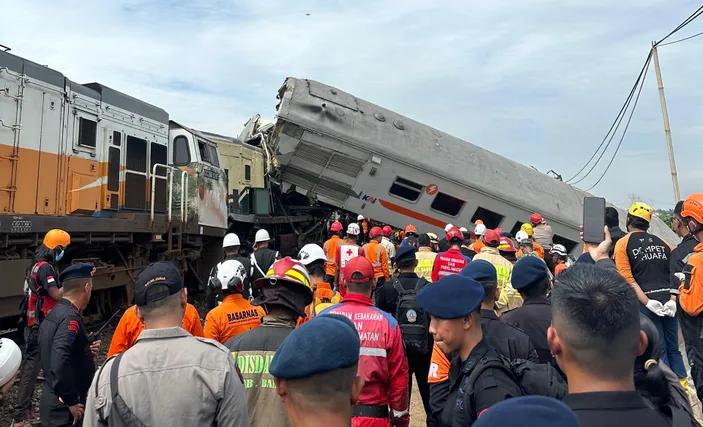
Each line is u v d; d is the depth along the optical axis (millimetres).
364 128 13922
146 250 9305
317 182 14117
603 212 4434
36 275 5023
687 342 3760
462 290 2408
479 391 2064
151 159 9453
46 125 6898
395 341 3000
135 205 8836
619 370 1431
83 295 3719
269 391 2578
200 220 10695
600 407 1395
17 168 6418
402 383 3010
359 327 2980
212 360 2107
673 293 3965
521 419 951
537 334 3086
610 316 1413
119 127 8508
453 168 14289
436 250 9766
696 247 3652
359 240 14969
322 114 13555
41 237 6605
